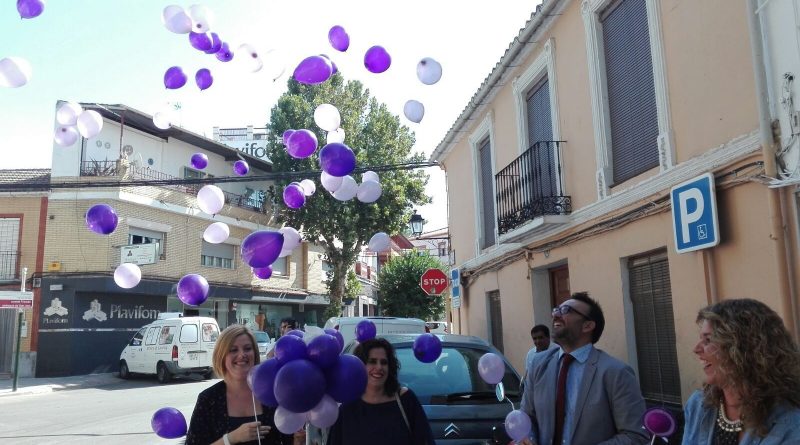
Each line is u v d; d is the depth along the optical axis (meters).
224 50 4.61
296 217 23.77
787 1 4.64
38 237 20.98
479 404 4.77
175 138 24.45
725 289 5.31
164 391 16.89
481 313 12.65
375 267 43.66
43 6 3.67
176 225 23.61
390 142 23.17
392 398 3.62
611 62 7.46
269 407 3.44
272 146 23.27
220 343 3.49
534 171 9.04
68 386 18.03
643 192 6.54
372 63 4.54
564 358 3.64
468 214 13.19
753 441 2.11
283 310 30.83
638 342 6.90
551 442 3.50
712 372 2.28
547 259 9.11
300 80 4.56
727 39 5.30
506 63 9.81
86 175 21.19
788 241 4.66
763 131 4.78
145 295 23.03
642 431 3.28
